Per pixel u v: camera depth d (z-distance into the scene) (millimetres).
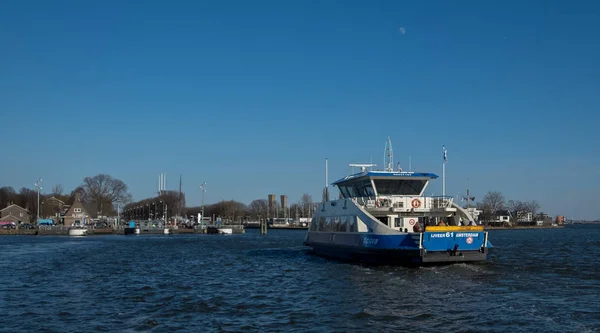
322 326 23688
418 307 27156
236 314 26625
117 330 23391
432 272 39438
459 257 40031
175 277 41875
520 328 22797
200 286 36562
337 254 52375
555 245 86500
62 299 31484
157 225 188000
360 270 41781
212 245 89625
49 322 25172
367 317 25188
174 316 26234
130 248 80875
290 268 47000
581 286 33281
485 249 40625
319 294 31875
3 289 35594
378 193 47844
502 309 26422
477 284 34094
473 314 25406
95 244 93312
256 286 36156
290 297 31250
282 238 124875
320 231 56500
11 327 24250
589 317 24656
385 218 47094
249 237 132750
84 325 24438
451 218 46656
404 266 42656
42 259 59531
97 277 42031
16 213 197000
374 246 42125
